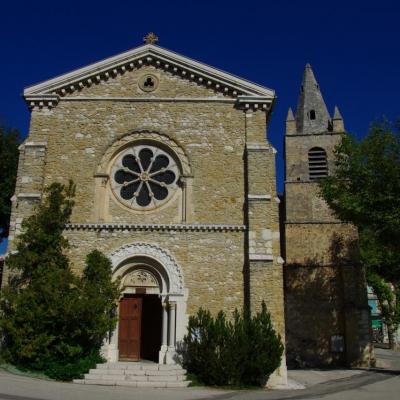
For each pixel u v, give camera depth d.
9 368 16.86
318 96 40.53
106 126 20.83
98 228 19.42
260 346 17.06
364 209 23.30
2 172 30.73
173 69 21.67
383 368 28.70
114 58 21.41
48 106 20.89
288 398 14.77
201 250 19.31
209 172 20.36
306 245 32.38
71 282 17.62
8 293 17.50
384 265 33.12
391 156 23.61
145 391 15.12
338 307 31.03
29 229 18.19
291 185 35.19
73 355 17.03
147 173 20.48
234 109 21.19
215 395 14.92
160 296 19.05
